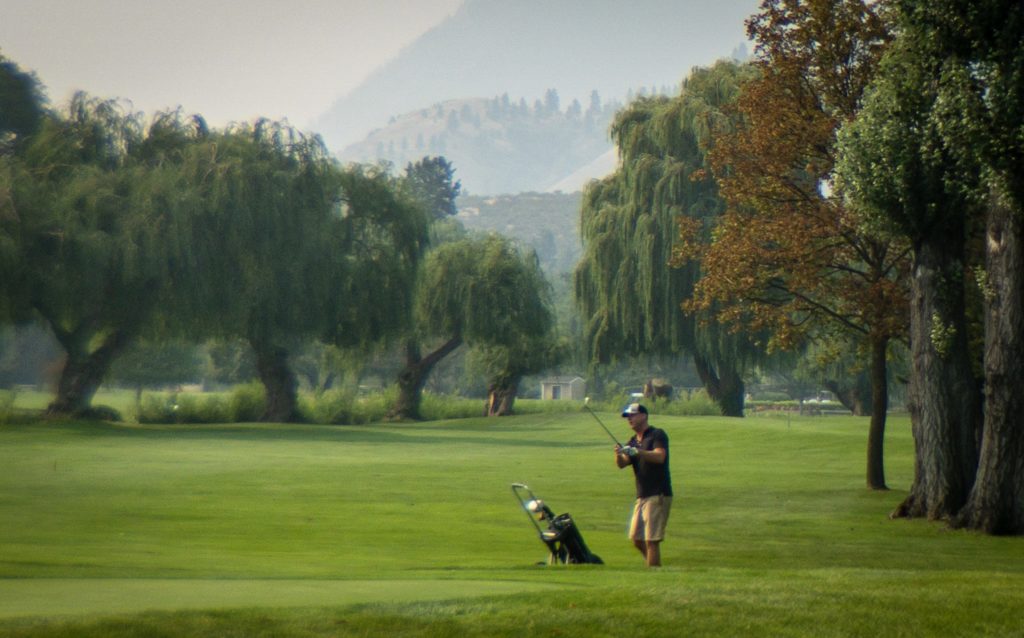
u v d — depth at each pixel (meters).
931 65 92.88
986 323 95.88
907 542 86.81
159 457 175.88
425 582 42.47
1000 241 94.19
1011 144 87.06
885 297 128.00
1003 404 93.75
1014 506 93.12
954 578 46.31
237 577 45.59
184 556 60.38
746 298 134.50
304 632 30.25
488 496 118.06
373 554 65.00
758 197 129.38
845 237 127.06
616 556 70.00
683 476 158.38
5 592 36.25
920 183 97.06
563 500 116.56
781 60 124.62
